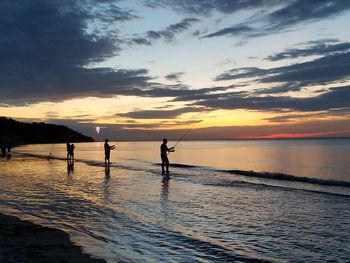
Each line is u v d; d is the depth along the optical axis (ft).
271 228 31.60
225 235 29.37
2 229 29.76
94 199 45.73
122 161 135.03
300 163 135.85
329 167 117.08
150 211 38.52
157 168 92.22
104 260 22.44
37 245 25.45
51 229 29.99
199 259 23.50
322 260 23.43
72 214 36.99
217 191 52.24
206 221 34.09
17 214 36.99
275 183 62.49
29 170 87.20
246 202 43.80
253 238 28.53
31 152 216.74
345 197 47.16
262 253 24.81
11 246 25.16
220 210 39.06
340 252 25.02
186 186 57.67
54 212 37.99
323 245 26.66
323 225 32.60
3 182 63.31
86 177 71.20
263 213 37.70
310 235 29.35
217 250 25.39
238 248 25.91
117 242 27.09
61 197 47.26
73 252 23.89
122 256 23.73
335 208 40.16
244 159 168.35
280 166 122.72
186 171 83.51
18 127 583.99
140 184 60.18
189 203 43.14
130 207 40.65
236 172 78.43
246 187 56.44
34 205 41.86
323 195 48.83
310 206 41.32
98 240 27.45
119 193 50.55
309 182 63.77
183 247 26.04
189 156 204.54
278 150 286.66
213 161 155.22
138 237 28.55
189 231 30.53
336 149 276.41
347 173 97.40
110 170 86.69
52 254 23.41
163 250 25.30
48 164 107.76
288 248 25.95
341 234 29.58
